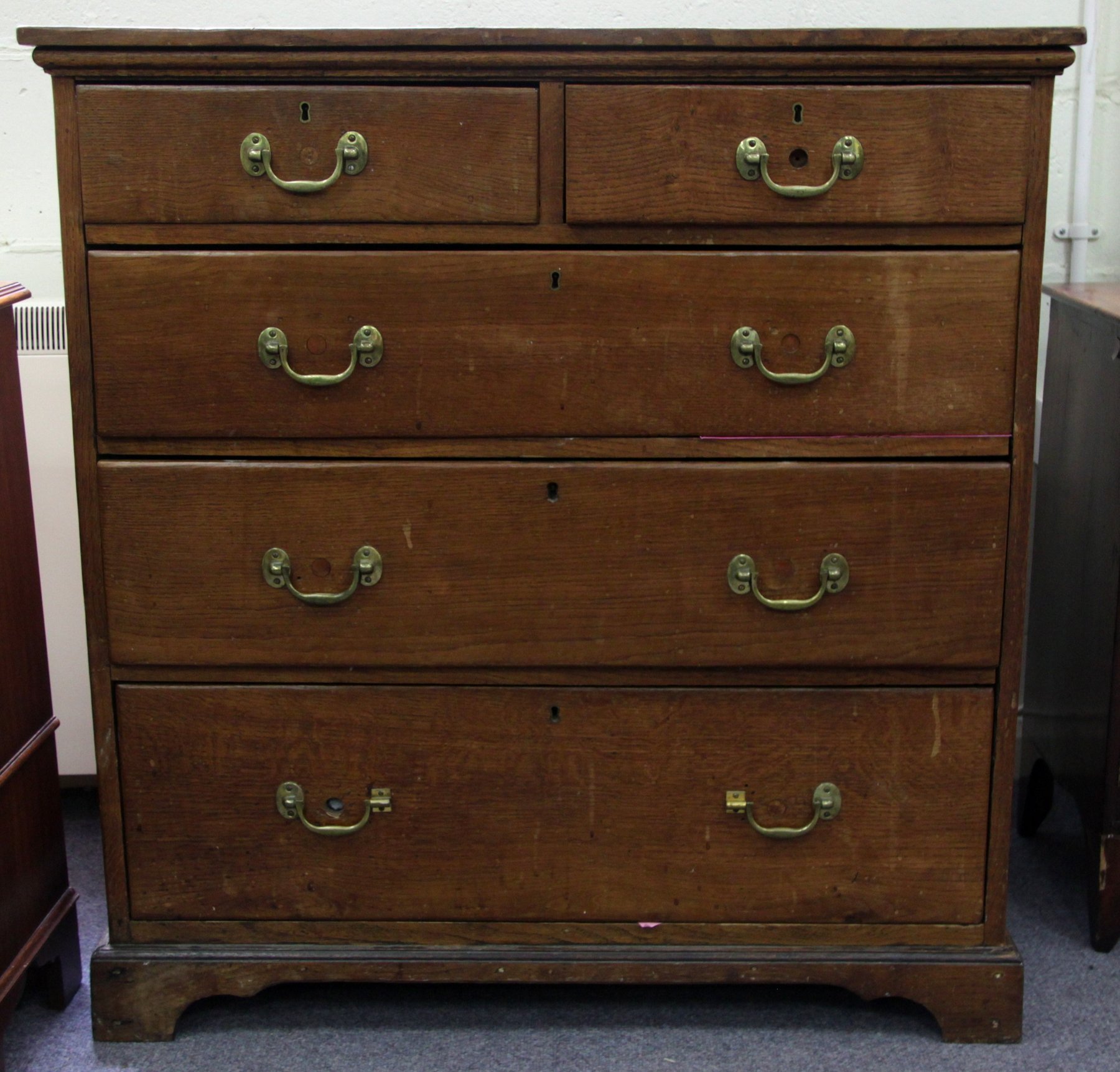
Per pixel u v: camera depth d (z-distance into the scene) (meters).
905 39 1.23
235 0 1.84
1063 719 1.73
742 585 1.33
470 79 1.26
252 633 1.36
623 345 1.30
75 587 1.83
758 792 1.39
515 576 1.34
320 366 1.31
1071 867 1.81
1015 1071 1.37
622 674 1.37
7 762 1.39
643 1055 1.40
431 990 1.53
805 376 1.29
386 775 1.39
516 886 1.41
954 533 1.33
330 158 1.27
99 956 1.41
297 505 1.33
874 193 1.27
